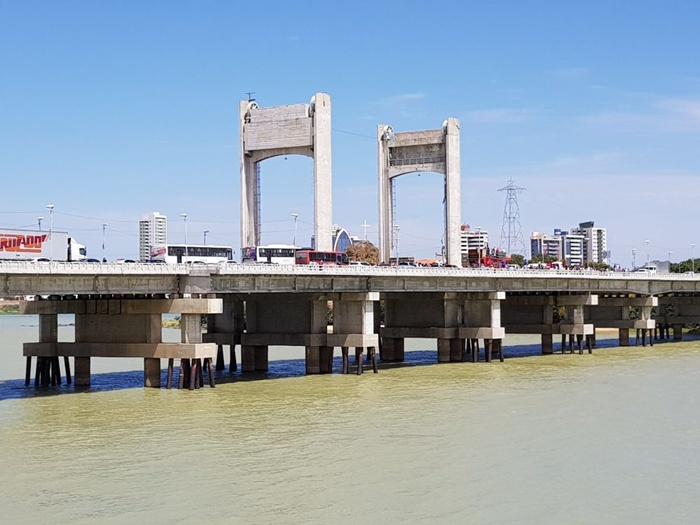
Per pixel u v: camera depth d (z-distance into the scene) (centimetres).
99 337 9525
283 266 10000
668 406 8088
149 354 9275
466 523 4572
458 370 11462
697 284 16738
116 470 5681
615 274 14612
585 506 4853
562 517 4669
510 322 14700
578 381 10069
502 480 5378
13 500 5022
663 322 17988
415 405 8231
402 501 4950
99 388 9519
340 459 5938
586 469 5638
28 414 7769
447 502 4931
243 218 13888
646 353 14138
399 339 13138
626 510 4784
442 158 15150
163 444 6469
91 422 7375
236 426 7181
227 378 10581
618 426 7069
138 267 8675
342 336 10944
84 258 10512
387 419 7456
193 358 9169
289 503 4922
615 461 5853
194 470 5669
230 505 4888
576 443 6406
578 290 14050
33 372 11894
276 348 16062
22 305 9719
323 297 11044
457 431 6881
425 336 12706
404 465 5762
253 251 13238
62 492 5175
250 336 11362
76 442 6544
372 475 5509
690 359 12912
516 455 6025
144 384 9656
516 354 14150
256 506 4866
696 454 6053
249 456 6050
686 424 7150
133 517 4691
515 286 13038
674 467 5694
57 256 9669
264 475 5525
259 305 11469
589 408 7975
